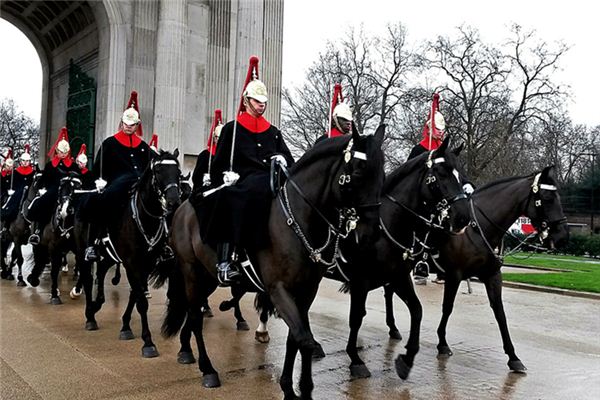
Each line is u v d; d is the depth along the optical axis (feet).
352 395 24.77
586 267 99.91
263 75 80.69
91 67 84.02
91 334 35.06
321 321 42.04
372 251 27.20
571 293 63.67
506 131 154.81
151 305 46.75
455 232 26.71
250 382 26.20
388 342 35.53
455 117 155.74
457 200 25.85
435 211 27.04
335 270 29.53
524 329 42.01
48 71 101.04
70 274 64.54
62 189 44.14
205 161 34.65
